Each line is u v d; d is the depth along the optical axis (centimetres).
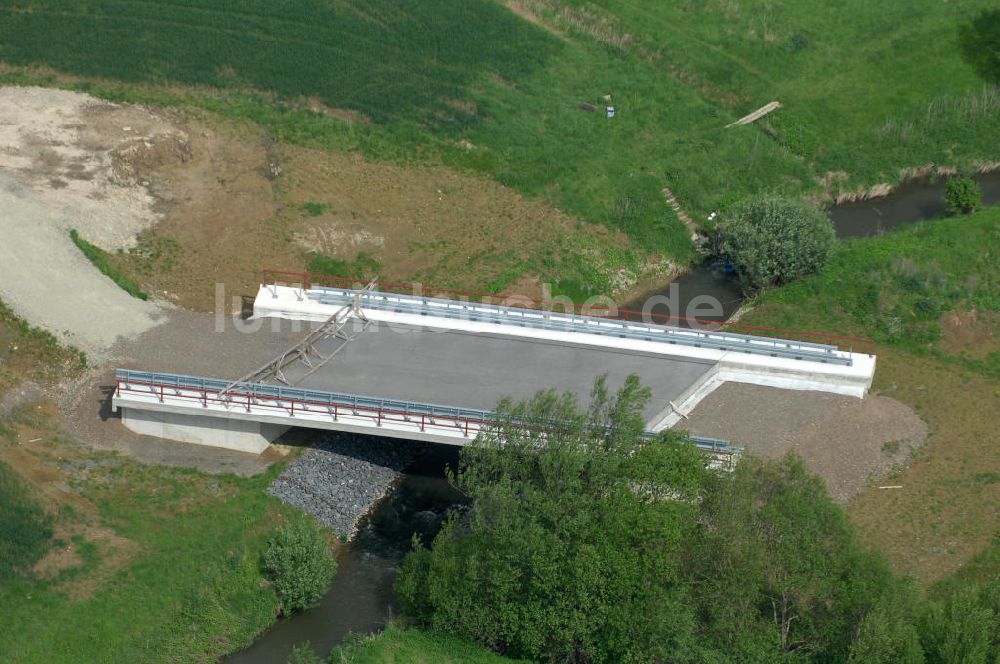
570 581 5338
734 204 8819
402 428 6475
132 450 6675
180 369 7006
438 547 5738
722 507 5356
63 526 6028
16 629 5525
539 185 9244
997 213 9144
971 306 8050
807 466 6644
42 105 9088
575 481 5422
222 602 5872
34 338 7162
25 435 6600
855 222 9494
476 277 8262
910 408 7175
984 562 6125
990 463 6769
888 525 6372
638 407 5944
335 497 6644
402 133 9575
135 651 5606
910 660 5025
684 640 5184
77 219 8006
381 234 8575
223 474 6588
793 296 8206
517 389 6769
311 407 6538
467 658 5566
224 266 8050
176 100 9500
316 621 5972
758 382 7088
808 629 5381
